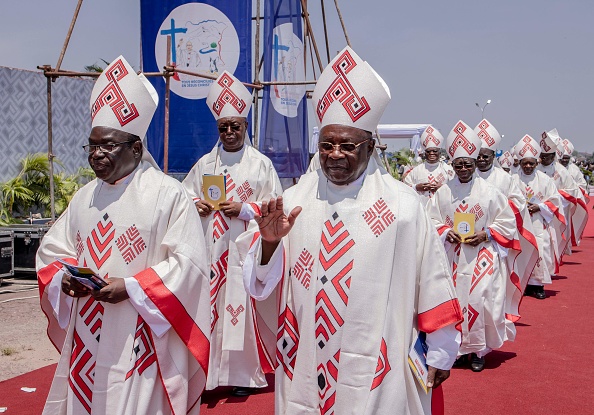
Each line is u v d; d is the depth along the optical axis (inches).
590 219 1050.1
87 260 148.9
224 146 257.1
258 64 345.4
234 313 237.0
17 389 231.0
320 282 129.8
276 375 136.0
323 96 134.5
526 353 298.0
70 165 559.5
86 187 157.4
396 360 127.9
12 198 483.8
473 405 229.6
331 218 131.9
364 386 125.7
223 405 229.8
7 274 404.2
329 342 128.5
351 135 129.7
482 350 268.8
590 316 375.6
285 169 351.3
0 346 278.8
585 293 448.8
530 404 231.0
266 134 346.3
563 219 477.1
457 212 271.3
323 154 131.0
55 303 151.4
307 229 133.0
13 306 350.3
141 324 144.5
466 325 268.7
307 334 130.2
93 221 149.6
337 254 129.7
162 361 145.9
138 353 143.6
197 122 331.3
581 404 231.1
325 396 129.0
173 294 142.9
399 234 129.5
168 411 150.8
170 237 146.7
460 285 271.1
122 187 150.6
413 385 129.0
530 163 470.6
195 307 148.9
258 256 131.5
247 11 328.8
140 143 151.5
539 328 346.6
